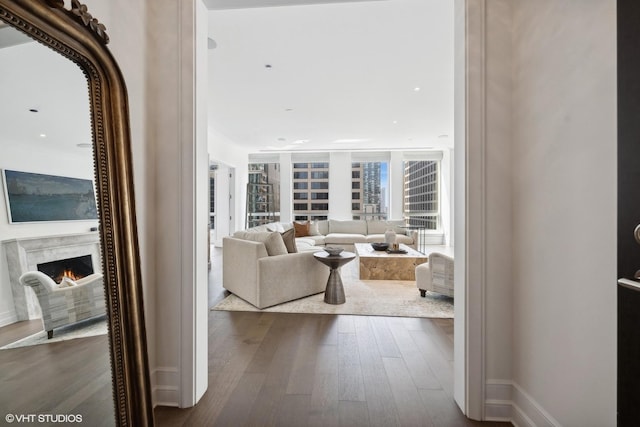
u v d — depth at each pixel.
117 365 1.10
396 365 1.92
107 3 1.26
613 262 0.92
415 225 7.84
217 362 1.96
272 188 7.91
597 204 0.98
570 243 1.09
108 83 1.12
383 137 6.24
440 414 1.48
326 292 3.17
